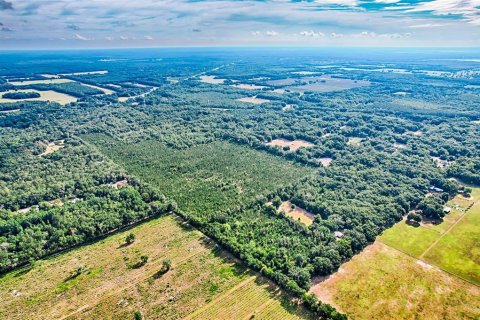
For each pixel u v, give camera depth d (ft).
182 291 444.14
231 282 456.86
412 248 527.81
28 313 416.26
